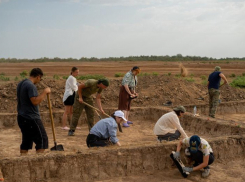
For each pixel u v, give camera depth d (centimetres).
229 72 3475
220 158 628
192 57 9844
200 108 1177
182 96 1362
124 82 927
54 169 514
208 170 546
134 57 10206
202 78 2530
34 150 674
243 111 1252
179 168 546
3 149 686
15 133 854
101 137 587
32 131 551
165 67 4319
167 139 674
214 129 844
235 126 791
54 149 595
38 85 1224
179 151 563
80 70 3456
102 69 3706
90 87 796
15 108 1098
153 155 576
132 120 1047
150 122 1027
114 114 593
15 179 494
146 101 1285
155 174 558
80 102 801
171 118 671
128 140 791
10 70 3447
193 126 906
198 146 535
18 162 498
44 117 958
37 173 505
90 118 827
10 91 1179
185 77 2462
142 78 1521
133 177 543
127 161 556
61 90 1225
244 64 5681
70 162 521
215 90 1009
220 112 1200
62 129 907
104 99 1248
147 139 806
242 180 536
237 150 647
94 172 533
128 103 945
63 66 4416
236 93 1501
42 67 4062
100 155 540
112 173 545
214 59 10312
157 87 1394
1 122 923
